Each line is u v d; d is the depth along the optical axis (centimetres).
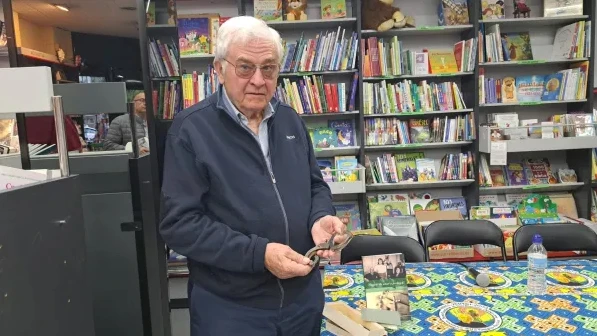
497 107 357
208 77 312
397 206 348
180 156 109
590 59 330
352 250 212
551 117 351
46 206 72
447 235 221
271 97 117
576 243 212
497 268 176
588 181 340
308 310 119
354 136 344
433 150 362
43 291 70
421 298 146
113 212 150
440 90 335
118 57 150
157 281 163
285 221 114
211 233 105
